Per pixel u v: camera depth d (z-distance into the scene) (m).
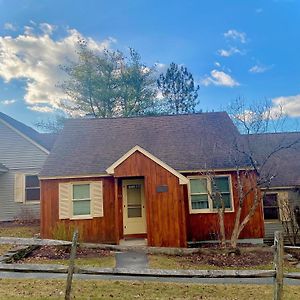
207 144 16.67
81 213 15.12
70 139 17.83
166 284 7.41
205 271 5.49
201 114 19.62
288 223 16.70
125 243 14.02
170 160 15.74
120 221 15.07
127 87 31.88
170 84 35.09
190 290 6.95
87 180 15.34
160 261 10.32
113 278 7.92
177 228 13.34
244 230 14.71
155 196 13.62
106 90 31.30
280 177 17.61
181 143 17.00
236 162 14.19
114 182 15.15
